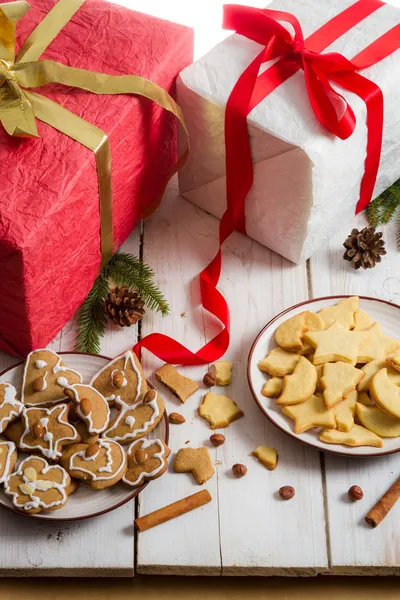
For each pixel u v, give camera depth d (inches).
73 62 54.4
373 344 53.9
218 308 56.6
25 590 51.4
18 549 49.9
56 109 52.1
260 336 54.8
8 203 49.4
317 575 51.9
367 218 61.2
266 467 52.3
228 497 51.6
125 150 54.1
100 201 53.4
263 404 52.9
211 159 58.3
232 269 59.3
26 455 51.1
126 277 57.8
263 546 50.3
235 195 57.4
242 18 56.4
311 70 54.8
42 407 51.8
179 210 61.9
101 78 53.1
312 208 55.6
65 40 55.2
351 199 58.9
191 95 56.2
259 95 54.8
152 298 57.4
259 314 57.6
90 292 57.2
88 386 51.8
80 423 51.6
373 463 52.5
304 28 57.9
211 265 58.2
